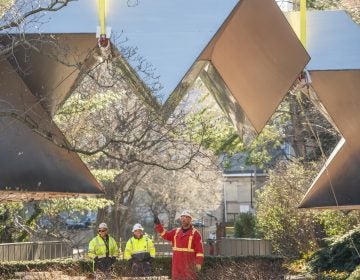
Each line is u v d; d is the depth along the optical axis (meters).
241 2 14.61
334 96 16.52
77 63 14.08
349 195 17.86
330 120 17.39
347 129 17.05
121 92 21.00
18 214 29.62
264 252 30.69
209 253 34.31
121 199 38.81
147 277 17.84
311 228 27.95
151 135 20.64
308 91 16.81
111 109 22.92
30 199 18.38
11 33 14.17
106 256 20.41
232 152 34.19
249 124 17.70
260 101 16.80
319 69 15.95
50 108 15.83
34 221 29.48
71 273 20.25
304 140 32.88
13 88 15.53
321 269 20.19
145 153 22.64
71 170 16.66
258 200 32.22
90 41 14.59
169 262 27.45
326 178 17.81
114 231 39.69
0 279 19.77
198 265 17.55
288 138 34.97
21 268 25.17
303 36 16.06
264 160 35.56
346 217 25.06
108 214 40.12
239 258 26.69
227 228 60.81
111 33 14.34
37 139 16.06
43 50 14.80
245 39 15.48
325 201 17.98
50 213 29.16
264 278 16.05
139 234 20.70
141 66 14.23
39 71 15.38
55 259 27.55
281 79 16.17
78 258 28.00
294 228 28.50
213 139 31.64
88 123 21.19
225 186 69.38
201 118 28.61
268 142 35.91
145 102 15.05
